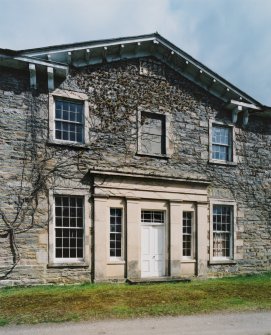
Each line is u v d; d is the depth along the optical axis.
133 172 14.51
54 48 13.41
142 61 15.41
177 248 15.19
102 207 13.89
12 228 12.53
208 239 15.98
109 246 14.00
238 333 7.72
